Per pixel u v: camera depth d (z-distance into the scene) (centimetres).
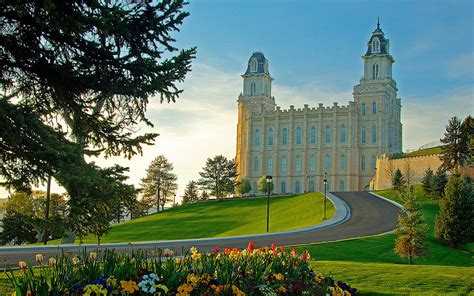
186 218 9050
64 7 1087
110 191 1217
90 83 1277
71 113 1353
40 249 3141
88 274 941
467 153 8606
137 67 1263
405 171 10556
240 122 16275
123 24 1175
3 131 1123
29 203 3597
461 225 4847
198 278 972
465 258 4353
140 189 1319
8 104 1141
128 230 7888
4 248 3195
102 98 1364
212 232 7188
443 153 8862
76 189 1162
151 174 13650
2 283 1463
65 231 1249
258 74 17038
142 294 894
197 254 1268
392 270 2081
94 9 1148
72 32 1151
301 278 1198
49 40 1226
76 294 848
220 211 9700
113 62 1252
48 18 1082
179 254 2919
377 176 11725
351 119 14425
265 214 8712
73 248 3216
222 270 1038
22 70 1280
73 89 1293
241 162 15912
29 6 1095
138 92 1273
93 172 1211
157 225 8362
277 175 15225
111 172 1285
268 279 1094
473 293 1595
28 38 1207
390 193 9544
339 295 1134
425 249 3728
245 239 4409
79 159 1229
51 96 1336
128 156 1388
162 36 1278
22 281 880
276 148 15300
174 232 7394
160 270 979
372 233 5147
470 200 4941
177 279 959
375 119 14362
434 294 1580
